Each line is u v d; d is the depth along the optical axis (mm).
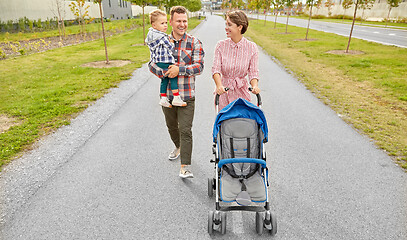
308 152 4641
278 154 4586
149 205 3406
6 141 4957
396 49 16438
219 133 3223
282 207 3326
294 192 3605
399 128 5500
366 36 24234
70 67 11727
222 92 3268
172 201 3482
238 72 3465
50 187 3736
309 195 3541
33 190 3660
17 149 4680
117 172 4113
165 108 3832
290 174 4008
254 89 3201
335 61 12891
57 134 5328
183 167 3850
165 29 3312
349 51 15828
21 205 3375
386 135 5207
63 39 22672
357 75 10078
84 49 17141
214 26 37344
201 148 4828
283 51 16250
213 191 3672
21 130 5438
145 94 7949
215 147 3307
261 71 10953
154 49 3295
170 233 2959
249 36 25156
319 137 5191
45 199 3494
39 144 4918
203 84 9102
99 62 12797
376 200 3428
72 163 4336
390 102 7086
